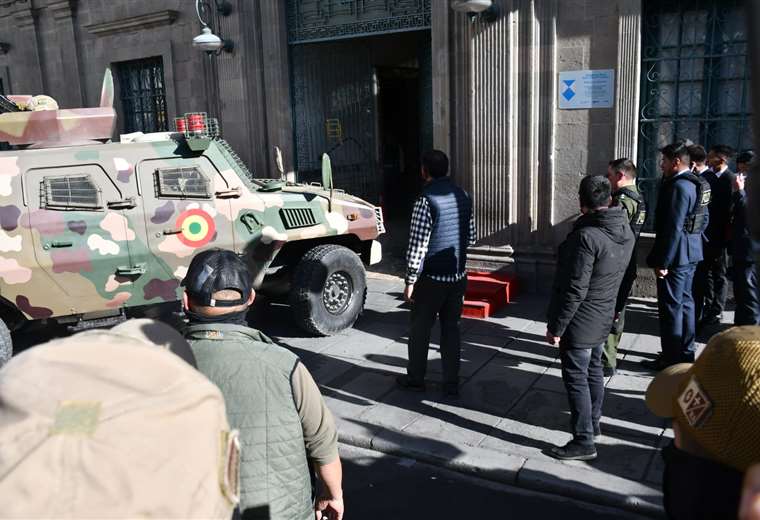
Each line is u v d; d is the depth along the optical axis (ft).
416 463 14.40
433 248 15.89
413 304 16.78
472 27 24.71
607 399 16.42
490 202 25.71
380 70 36.78
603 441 14.48
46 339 21.20
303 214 21.01
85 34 39.09
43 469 3.83
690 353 17.80
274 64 31.99
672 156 16.69
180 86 35.83
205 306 7.02
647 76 23.49
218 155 19.57
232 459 4.60
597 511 12.46
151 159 18.51
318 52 33.35
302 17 31.42
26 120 18.93
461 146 26.11
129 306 18.56
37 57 41.55
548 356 19.53
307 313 21.09
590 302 13.05
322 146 34.12
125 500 3.84
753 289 17.46
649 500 12.28
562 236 24.94
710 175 19.22
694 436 4.37
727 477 4.30
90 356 4.52
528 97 24.36
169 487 3.98
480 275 25.55
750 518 3.26
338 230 21.97
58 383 4.29
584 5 23.20
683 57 22.86
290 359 7.11
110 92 20.99
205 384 4.53
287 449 6.88
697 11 22.39
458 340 16.76
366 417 16.02
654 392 5.52
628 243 13.12
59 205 17.39
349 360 19.71
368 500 13.03
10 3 41.60
